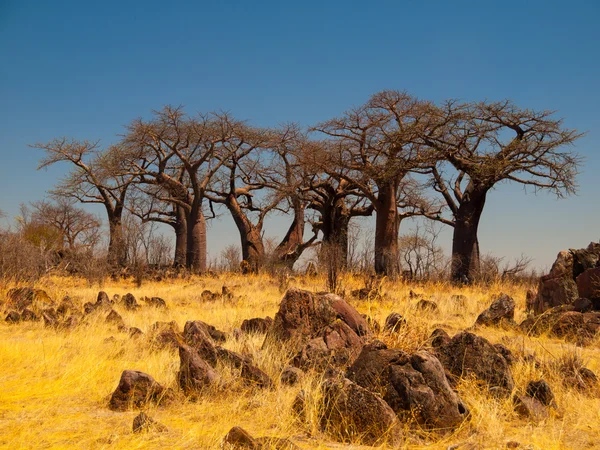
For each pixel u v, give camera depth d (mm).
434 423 5391
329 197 41906
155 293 22359
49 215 54344
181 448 4844
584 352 8984
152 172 44438
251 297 18859
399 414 5523
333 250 25688
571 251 13383
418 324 8531
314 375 7055
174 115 41250
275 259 35094
